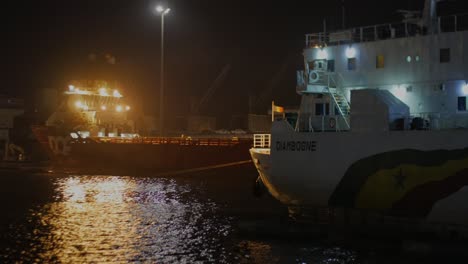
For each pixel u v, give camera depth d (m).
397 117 23.88
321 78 28.36
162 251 22.73
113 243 24.09
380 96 23.94
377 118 23.66
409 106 26.22
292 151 25.97
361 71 27.70
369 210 23.89
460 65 24.86
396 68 26.64
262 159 27.42
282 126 26.52
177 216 29.98
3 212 31.52
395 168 22.94
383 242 22.94
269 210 31.08
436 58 25.48
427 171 22.17
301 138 25.69
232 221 28.25
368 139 23.70
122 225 27.78
